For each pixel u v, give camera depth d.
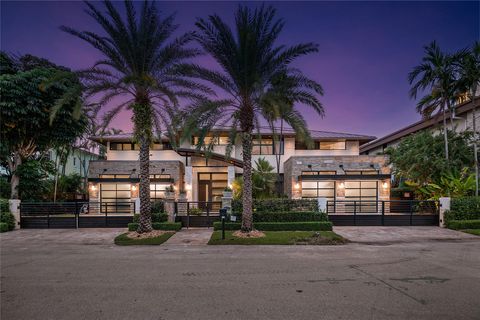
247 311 4.59
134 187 20.83
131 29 11.38
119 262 7.82
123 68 11.77
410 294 5.29
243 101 12.11
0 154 17.69
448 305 4.78
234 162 22.50
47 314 4.54
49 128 18.22
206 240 11.05
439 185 16.59
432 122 23.66
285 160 23.45
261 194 18.48
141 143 12.05
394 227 13.98
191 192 21.33
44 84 11.10
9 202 13.98
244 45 11.20
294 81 11.52
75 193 24.34
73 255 8.72
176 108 12.78
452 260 7.86
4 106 15.92
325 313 4.49
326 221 13.44
